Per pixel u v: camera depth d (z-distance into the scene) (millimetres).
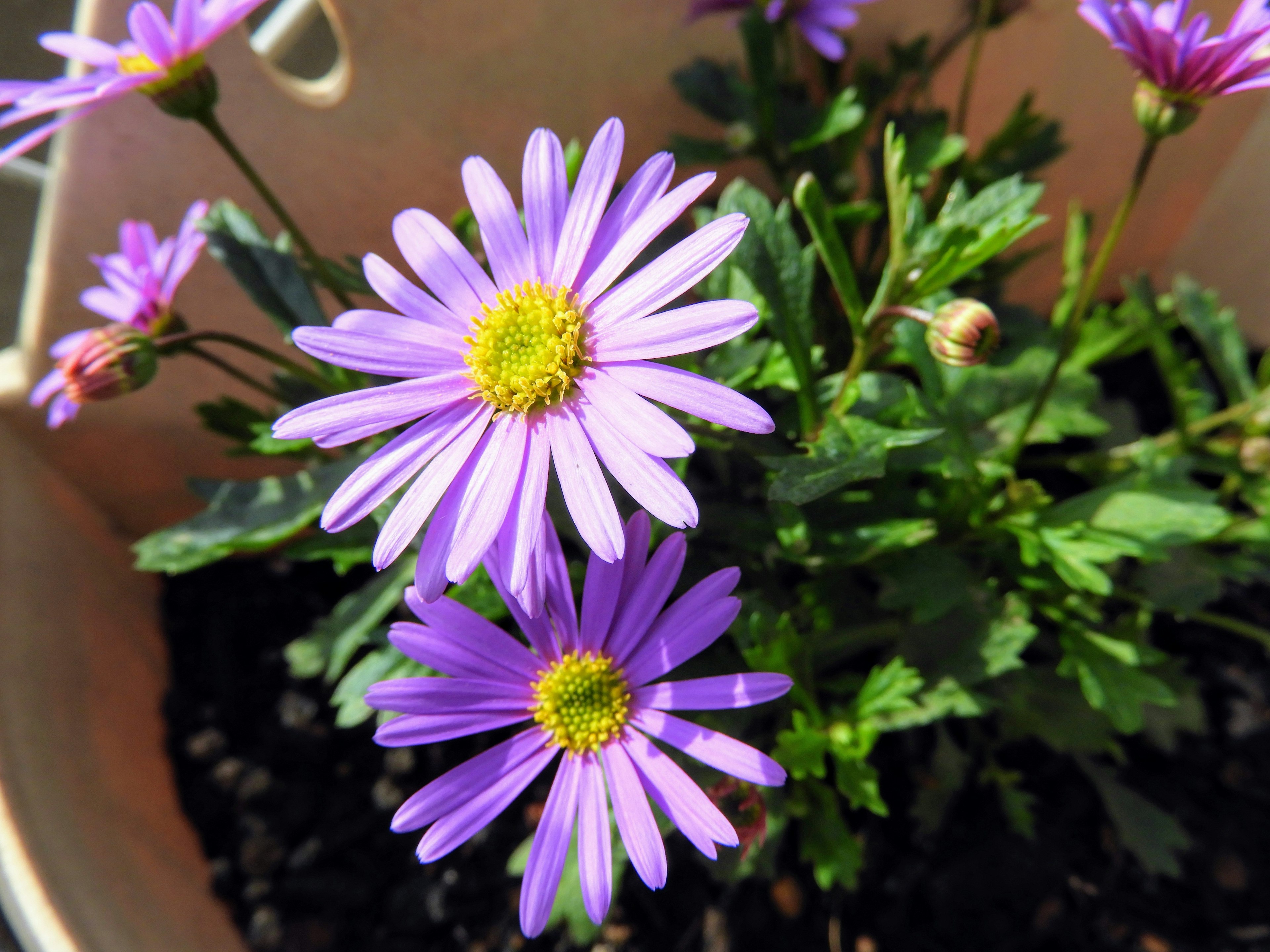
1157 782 131
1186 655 140
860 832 124
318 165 124
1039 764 130
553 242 78
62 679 122
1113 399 159
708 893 121
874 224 130
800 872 122
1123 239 164
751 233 93
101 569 142
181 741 139
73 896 100
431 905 125
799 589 111
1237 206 155
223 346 138
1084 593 114
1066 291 125
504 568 72
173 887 119
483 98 123
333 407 74
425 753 137
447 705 79
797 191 84
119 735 129
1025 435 109
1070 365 123
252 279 103
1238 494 147
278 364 103
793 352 93
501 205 80
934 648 105
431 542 72
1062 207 157
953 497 105
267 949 125
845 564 102
